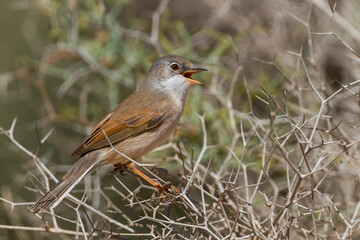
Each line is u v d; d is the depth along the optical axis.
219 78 12.83
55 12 13.43
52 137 14.25
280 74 11.96
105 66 13.35
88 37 14.03
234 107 12.27
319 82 10.47
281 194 10.54
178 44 13.41
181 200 8.51
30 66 13.92
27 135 15.23
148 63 13.27
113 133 10.12
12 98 15.64
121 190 13.04
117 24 13.41
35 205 8.50
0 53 16.77
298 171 7.66
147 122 10.26
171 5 15.03
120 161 10.25
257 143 11.19
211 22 13.87
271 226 7.55
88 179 10.64
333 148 9.73
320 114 7.65
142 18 14.59
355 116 10.91
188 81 10.66
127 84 13.23
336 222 9.14
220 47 12.73
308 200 9.62
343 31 11.98
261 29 12.96
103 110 13.91
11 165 14.57
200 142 11.55
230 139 11.41
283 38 12.89
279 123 10.98
